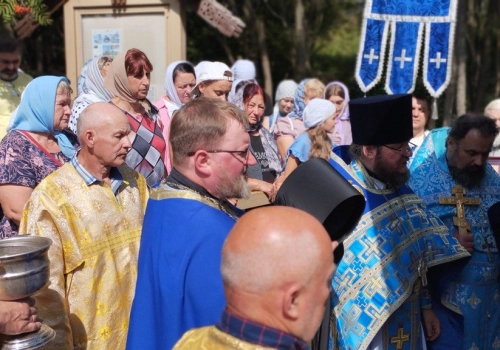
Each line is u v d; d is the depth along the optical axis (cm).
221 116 223
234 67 708
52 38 1387
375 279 293
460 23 1024
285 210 152
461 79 1042
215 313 206
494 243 359
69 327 278
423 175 368
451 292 352
